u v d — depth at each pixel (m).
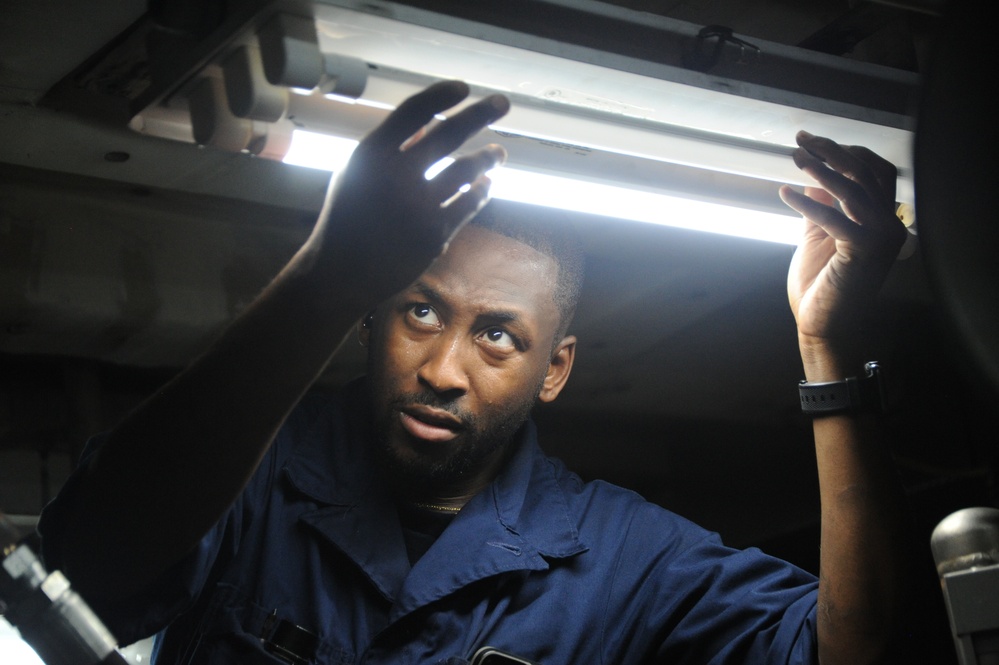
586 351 2.43
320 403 1.87
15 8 1.42
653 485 2.80
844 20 1.67
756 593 1.68
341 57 1.18
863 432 1.55
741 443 2.81
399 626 1.57
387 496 1.67
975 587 1.01
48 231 1.81
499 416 1.62
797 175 1.54
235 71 1.19
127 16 1.45
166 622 1.40
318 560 1.61
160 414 1.23
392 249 1.17
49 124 1.66
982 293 0.94
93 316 1.86
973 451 2.64
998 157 0.97
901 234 1.48
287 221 1.99
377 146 1.16
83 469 1.35
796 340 2.49
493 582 1.63
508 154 1.41
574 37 1.30
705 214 1.57
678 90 1.36
